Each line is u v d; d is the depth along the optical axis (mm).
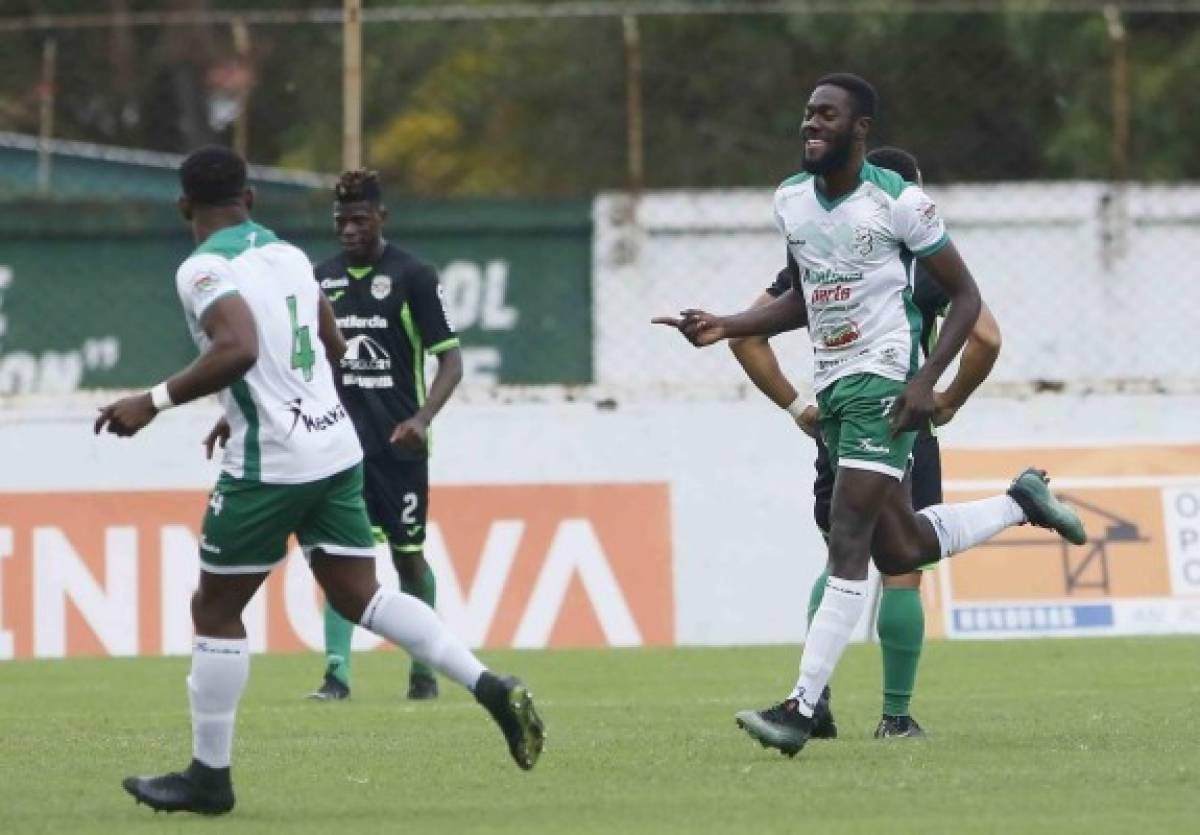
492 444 48500
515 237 56094
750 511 48750
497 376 56094
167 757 29141
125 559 48125
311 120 66375
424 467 39125
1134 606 48375
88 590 48031
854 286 27297
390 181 72812
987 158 68062
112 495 48281
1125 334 57844
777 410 48906
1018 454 48875
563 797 24359
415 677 38250
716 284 56531
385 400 38844
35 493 48219
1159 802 23422
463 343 56062
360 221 38531
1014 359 58062
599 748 29219
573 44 72500
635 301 56281
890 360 27312
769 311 28922
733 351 32062
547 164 72312
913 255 27406
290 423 23219
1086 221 57875
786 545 48750
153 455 48406
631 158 56156
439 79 73500
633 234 56219
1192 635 48094
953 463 48781
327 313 24484
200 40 66688
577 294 56250
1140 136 76188
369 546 24031
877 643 48344
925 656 44375
